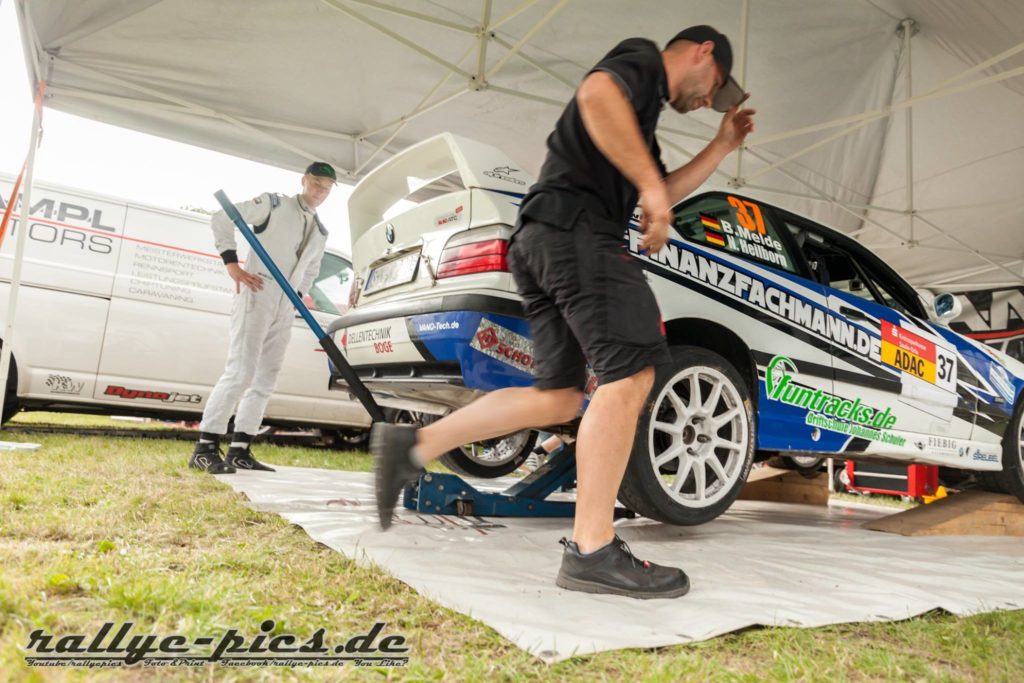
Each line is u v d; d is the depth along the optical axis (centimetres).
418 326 238
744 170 673
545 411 169
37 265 444
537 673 108
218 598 122
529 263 168
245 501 245
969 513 331
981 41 490
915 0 480
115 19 443
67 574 130
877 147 650
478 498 254
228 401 340
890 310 332
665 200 150
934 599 175
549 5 492
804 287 294
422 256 252
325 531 200
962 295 820
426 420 376
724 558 212
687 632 132
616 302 156
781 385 275
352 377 235
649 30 525
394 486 154
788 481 461
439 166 277
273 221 356
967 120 604
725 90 184
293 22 475
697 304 255
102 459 332
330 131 598
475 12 496
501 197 236
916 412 327
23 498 207
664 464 248
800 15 512
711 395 251
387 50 517
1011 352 757
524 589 156
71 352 450
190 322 487
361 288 293
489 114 603
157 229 489
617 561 157
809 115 613
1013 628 157
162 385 477
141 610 115
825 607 160
